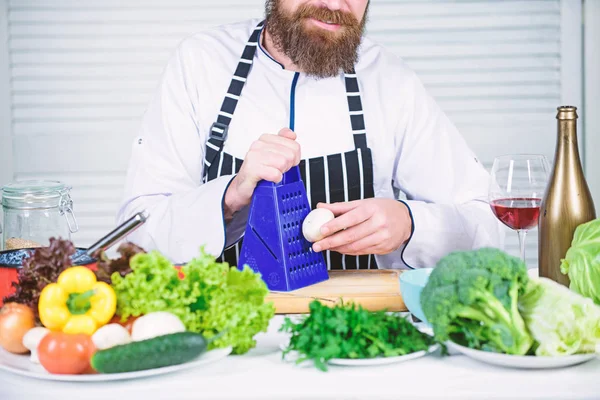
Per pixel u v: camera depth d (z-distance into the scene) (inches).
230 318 47.6
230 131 83.4
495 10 120.6
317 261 66.7
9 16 118.3
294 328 47.0
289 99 83.4
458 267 45.2
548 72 122.0
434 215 75.8
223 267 48.6
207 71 85.0
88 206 121.6
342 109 83.7
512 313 44.4
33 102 119.9
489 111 122.6
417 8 120.5
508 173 62.7
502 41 121.3
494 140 122.5
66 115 120.3
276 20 80.5
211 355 46.7
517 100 122.4
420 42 121.1
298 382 44.1
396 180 87.7
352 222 66.3
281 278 63.5
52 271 48.5
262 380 44.4
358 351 46.1
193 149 83.7
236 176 70.4
